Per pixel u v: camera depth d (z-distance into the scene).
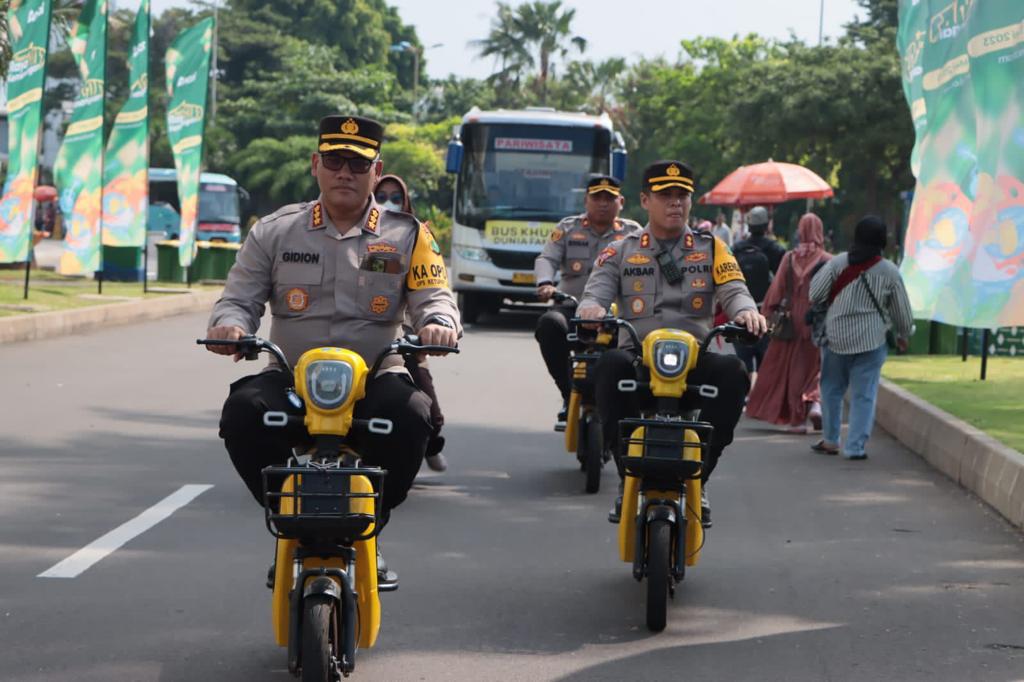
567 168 36.47
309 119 115.88
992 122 17.38
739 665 8.34
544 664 8.30
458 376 24.09
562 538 11.80
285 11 143.00
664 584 8.91
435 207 102.81
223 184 77.88
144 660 8.20
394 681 7.93
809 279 18.59
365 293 7.97
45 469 14.36
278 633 7.39
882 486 14.70
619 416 9.83
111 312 32.81
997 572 10.84
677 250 10.64
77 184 34.09
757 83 75.25
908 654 8.61
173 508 12.56
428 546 11.38
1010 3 17.05
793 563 11.07
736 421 9.52
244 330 7.63
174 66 40.28
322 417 7.08
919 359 26.86
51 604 9.34
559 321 15.39
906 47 24.30
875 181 75.88
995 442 14.47
